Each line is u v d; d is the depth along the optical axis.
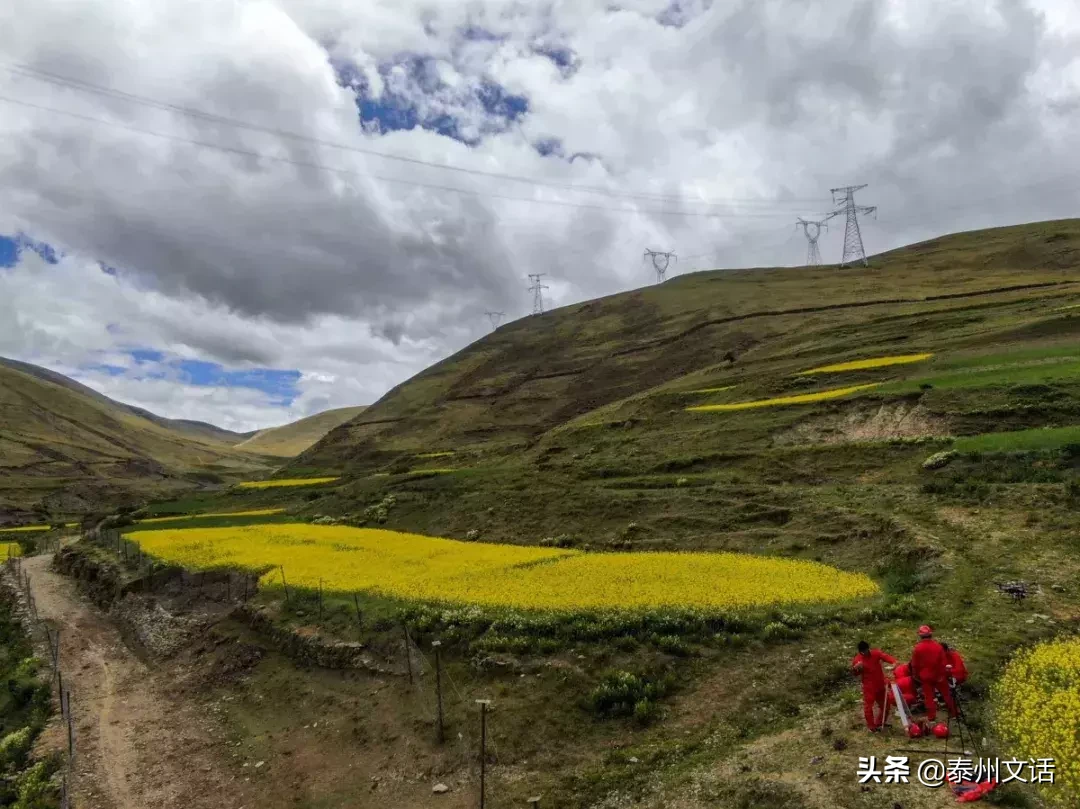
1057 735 14.52
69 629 47.94
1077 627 20.77
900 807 13.10
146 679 35.75
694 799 15.84
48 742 28.41
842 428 54.59
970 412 47.47
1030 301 88.38
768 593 27.77
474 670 24.66
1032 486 33.94
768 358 97.25
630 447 68.31
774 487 45.78
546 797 18.20
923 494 37.59
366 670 27.42
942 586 26.14
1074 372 49.06
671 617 25.22
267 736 25.92
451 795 19.36
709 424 66.69
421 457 112.88
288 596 36.28
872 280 170.50
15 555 89.94
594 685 22.45
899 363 70.19
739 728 19.31
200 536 62.75
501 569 36.41
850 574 30.80
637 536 43.28
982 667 18.53
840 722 17.47
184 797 22.95
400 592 33.06
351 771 21.98
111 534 74.31
